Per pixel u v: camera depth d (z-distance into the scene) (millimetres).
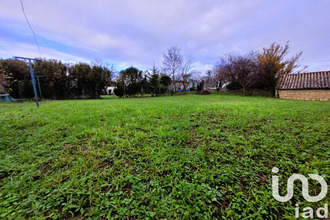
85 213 1093
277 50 15062
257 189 1343
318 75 10688
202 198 1229
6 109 5133
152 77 16406
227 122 3273
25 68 12188
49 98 13062
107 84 15648
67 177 1474
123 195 1268
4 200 1172
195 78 22656
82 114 4012
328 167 1634
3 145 2109
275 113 4141
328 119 3531
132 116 3861
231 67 15727
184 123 3236
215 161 1790
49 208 1125
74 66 14078
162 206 1144
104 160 1809
